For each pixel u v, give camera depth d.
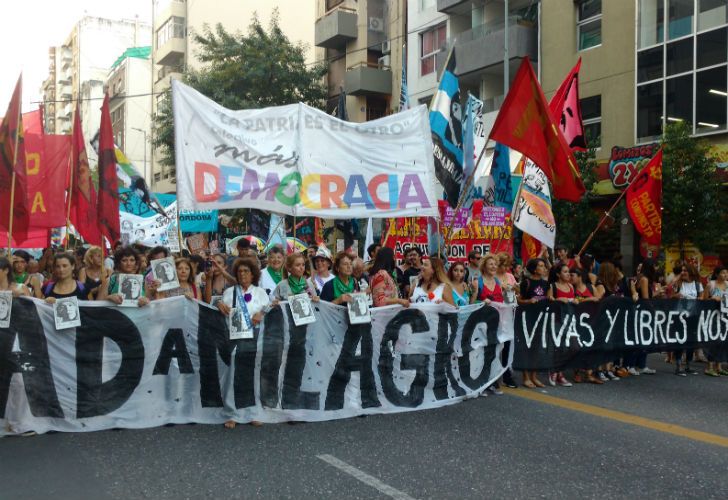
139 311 6.21
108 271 8.64
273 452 5.40
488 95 24.94
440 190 22.06
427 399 7.29
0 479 4.67
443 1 25.27
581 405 7.34
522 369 8.35
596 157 19.78
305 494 4.46
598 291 9.30
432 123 10.55
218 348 6.39
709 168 14.88
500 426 6.36
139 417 6.16
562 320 8.62
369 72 28.86
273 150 7.41
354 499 4.38
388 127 8.00
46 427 5.87
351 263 7.18
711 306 9.78
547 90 21.62
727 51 16.39
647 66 18.33
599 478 4.88
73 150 8.52
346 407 6.80
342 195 7.70
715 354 9.71
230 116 7.25
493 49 23.02
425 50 27.52
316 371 6.72
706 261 16.78
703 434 6.16
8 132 6.67
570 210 16.95
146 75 58.28
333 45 31.36
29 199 9.36
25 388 5.83
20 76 6.71
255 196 7.27
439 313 7.50
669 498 4.50
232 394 6.30
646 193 10.91
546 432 6.14
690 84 17.25
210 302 7.31
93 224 8.61
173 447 5.50
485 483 4.73
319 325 6.77
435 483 4.71
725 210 14.98
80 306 6.03
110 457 5.20
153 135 49.22
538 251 12.26
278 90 27.91
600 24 20.05
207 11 46.75
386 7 29.88
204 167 7.09
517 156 13.90
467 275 9.50
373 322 7.05
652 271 11.11
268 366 6.45
